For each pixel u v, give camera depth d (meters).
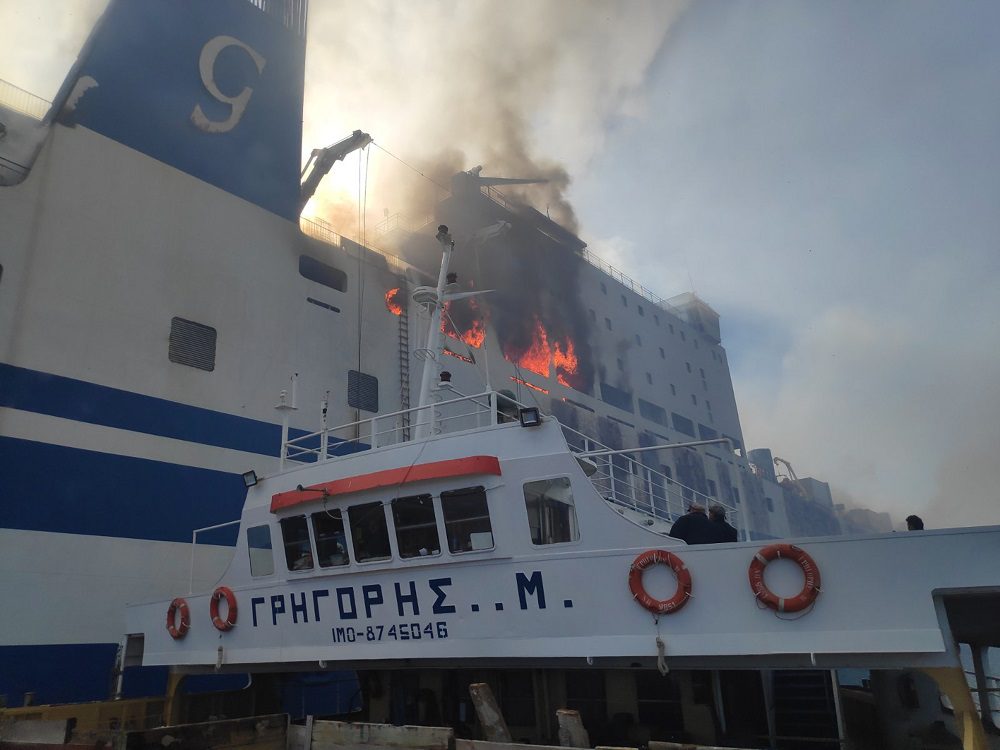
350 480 9.54
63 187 16.75
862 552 6.92
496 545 8.52
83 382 15.78
